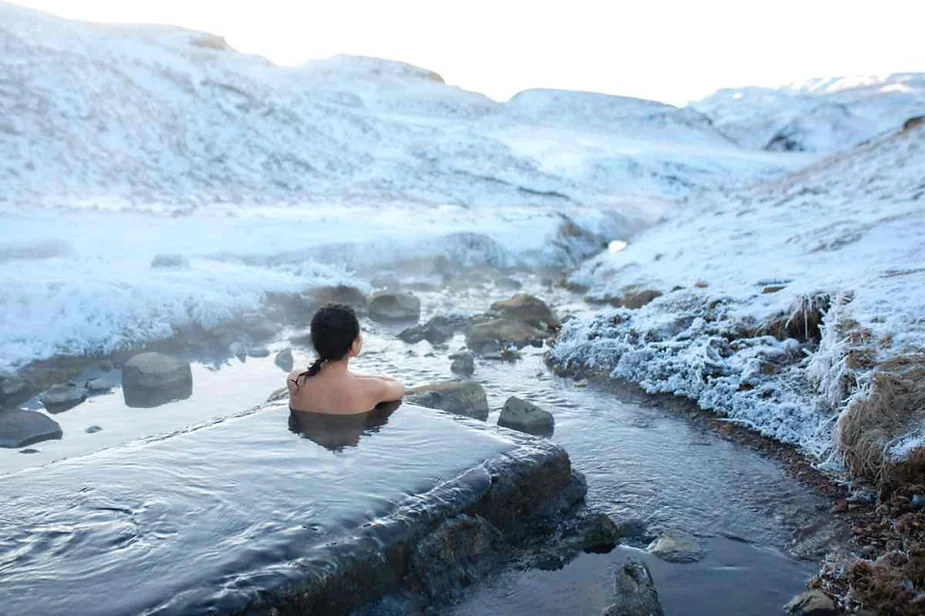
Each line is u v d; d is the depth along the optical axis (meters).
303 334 8.01
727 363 5.95
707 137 71.94
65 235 10.66
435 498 2.92
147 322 7.29
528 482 3.38
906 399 4.22
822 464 4.28
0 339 6.35
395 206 20.02
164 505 2.73
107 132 20.23
